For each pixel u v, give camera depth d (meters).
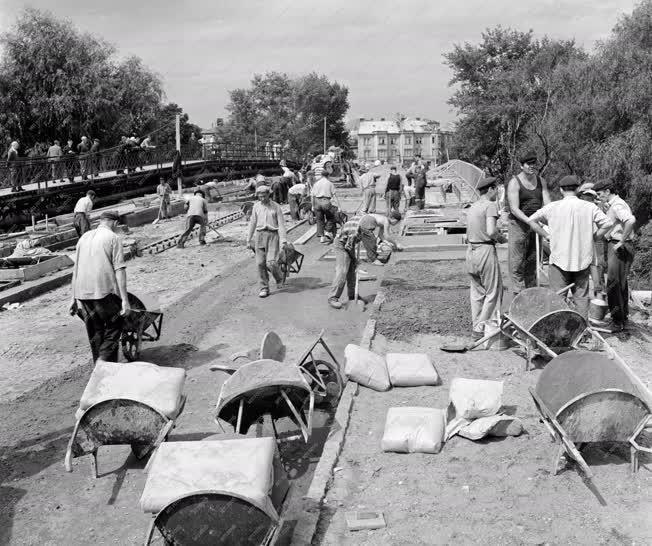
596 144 25.80
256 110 79.31
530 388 5.58
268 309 10.31
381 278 12.00
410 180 31.27
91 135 39.59
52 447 5.95
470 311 9.30
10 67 37.56
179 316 10.20
